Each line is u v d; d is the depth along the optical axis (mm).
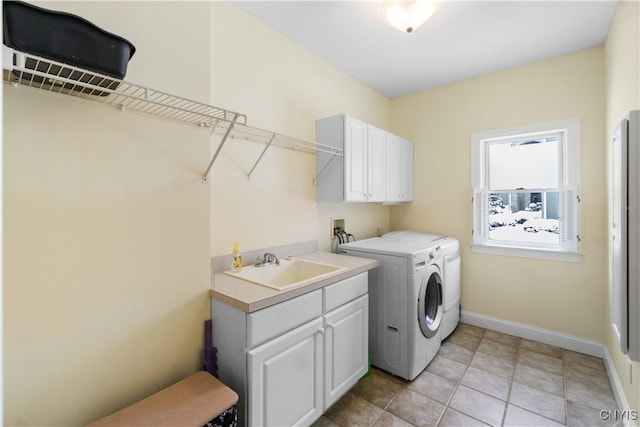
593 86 2420
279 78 2217
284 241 2279
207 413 1161
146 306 1335
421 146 3346
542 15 1999
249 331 1333
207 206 1543
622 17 1765
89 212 1178
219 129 1858
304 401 1585
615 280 1737
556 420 1753
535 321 2725
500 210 2980
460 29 2164
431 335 2334
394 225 3568
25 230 1045
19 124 1027
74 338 1150
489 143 3018
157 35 1363
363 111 3100
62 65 901
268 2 1898
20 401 1044
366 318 2047
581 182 2488
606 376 2162
